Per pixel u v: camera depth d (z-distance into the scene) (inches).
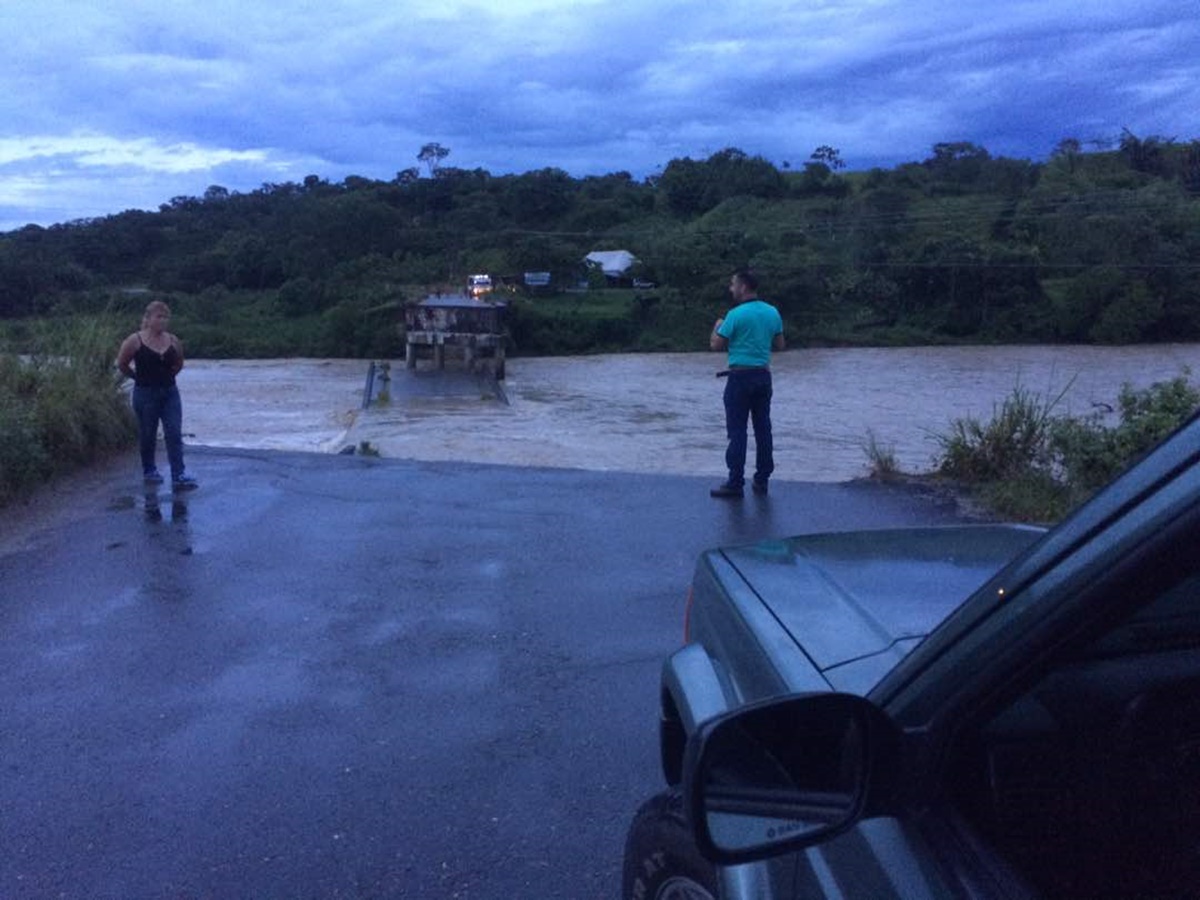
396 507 377.4
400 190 4025.6
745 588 123.9
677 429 957.8
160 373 396.2
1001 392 1336.1
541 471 441.1
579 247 3105.3
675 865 105.4
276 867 165.8
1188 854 79.4
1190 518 58.7
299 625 265.9
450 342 1606.8
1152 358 1852.9
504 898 158.7
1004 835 78.9
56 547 329.4
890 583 119.6
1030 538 137.1
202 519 360.8
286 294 2527.1
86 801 184.2
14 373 454.3
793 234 2706.7
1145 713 80.8
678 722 128.6
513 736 207.9
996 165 3243.1
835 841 81.7
